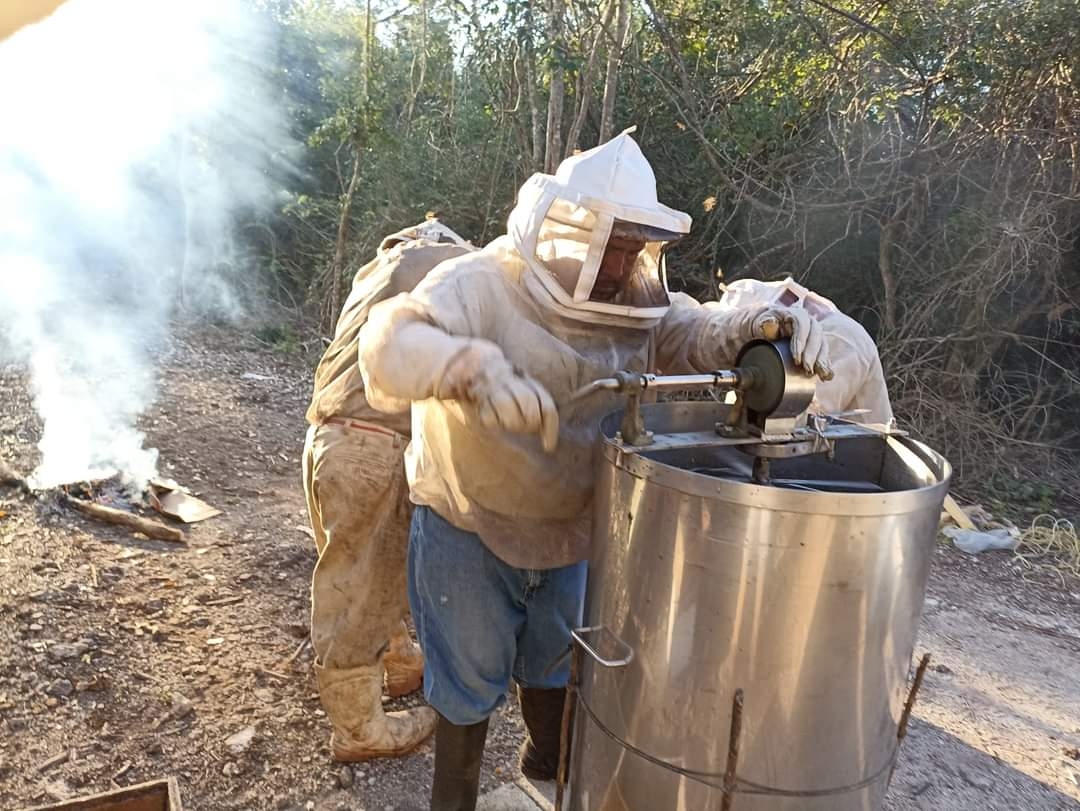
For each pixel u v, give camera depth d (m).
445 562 2.10
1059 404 7.48
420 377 1.63
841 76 7.45
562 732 1.99
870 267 7.72
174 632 3.28
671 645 1.64
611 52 7.21
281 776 2.63
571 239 1.92
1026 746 3.25
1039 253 6.84
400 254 2.69
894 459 1.96
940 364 7.39
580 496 2.05
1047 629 4.30
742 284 3.69
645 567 1.65
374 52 9.84
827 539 1.51
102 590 3.47
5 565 3.51
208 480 4.86
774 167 7.67
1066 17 6.35
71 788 2.48
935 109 7.04
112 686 2.92
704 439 1.77
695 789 1.68
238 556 3.93
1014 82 6.70
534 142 7.96
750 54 8.09
